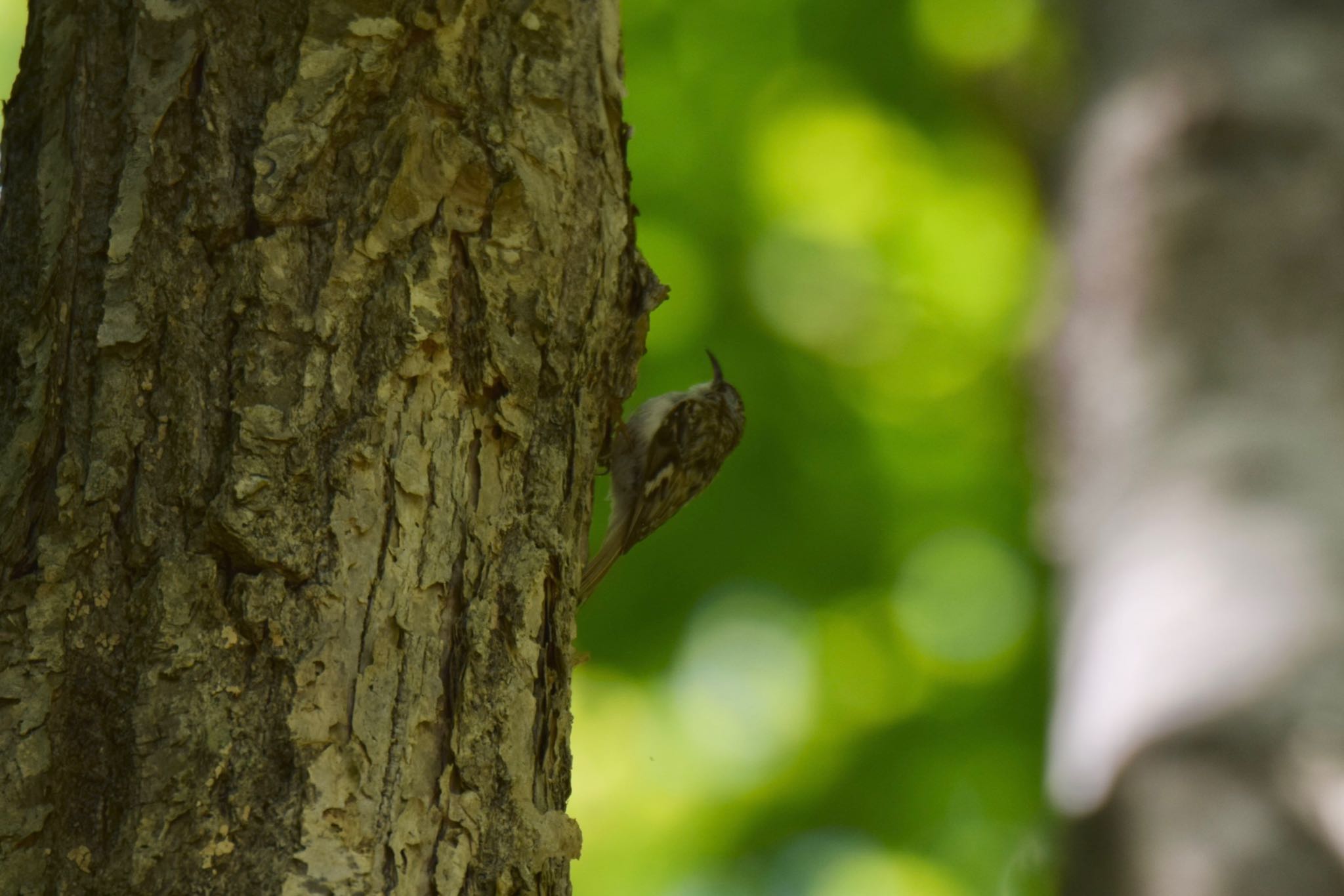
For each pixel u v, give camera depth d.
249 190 3.98
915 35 12.23
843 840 12.05
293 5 4.13
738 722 12.18
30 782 3.54
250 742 3.60
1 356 3.96
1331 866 3.15
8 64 10.98
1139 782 3.55
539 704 4.15
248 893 3.48
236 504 3.72
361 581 3.82
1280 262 4.60
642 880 11.69
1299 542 3.85
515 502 4.24
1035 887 11.30
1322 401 4.26
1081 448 4.91
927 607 12.53
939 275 13.05
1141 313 4.84
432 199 4.18
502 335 4.27
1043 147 10.62
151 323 3.86
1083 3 6.15
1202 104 5.07
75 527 3.71
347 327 3.98
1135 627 3.98
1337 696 3.43
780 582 12.05
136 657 3.62
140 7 4.09
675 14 12.41
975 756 12.19
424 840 3.74
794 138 12.68
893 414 12.61
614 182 4.83
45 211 4.02
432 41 4.27
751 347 12.26
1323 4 5.20
